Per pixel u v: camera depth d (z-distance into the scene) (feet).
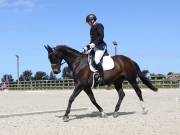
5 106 71.15
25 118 49.57
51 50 47.29
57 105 71.82
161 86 151.64
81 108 60.80
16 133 37.86
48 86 188.85
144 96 93.40
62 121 45.91
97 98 90.43
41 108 65.36
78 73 46.68
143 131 37.22
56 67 47.32
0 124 44.16
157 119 45.21
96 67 46.83
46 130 39.32
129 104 69.00
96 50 47.06
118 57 49.42
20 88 204.74
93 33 47.16
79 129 39.52
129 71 49.29
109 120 45.75
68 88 179.01
